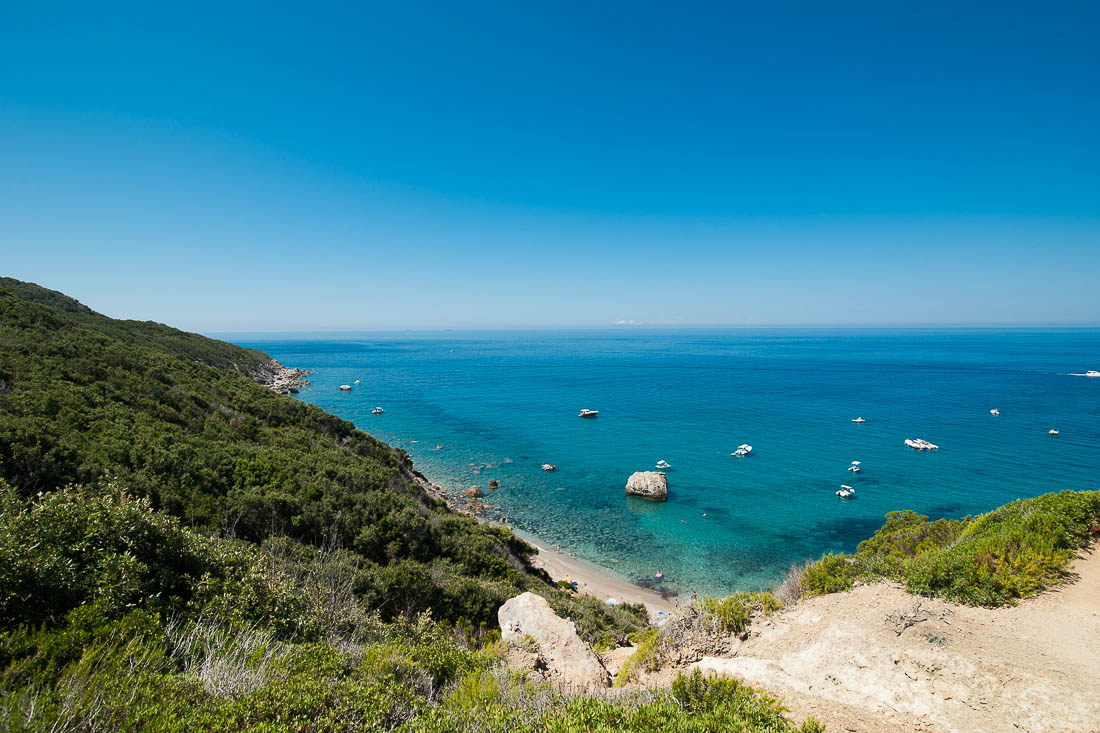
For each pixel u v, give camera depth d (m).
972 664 7.65
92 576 7.29
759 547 38.50
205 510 18.94
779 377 148.88
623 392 120.88
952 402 97.50
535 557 34.72
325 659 7.39
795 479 53.69
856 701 7.29
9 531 7.02
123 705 5.09
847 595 10.59
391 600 14.64
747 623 10.29
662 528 42.22
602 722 5.86
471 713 6.42
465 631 13.84
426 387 131.25
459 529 27.48
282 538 16.25
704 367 187.00
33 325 38.22
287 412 43.12
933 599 9.86
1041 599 9.42
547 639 11.15
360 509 23.50
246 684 6.11
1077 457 57.72
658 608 29.41
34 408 22.31
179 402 34.06
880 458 59.84
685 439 72.62
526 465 60.75
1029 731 6.29
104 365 34.47
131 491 17.61
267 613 8.73
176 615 7.89
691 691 7.21
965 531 14.12
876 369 168.75
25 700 4.79
